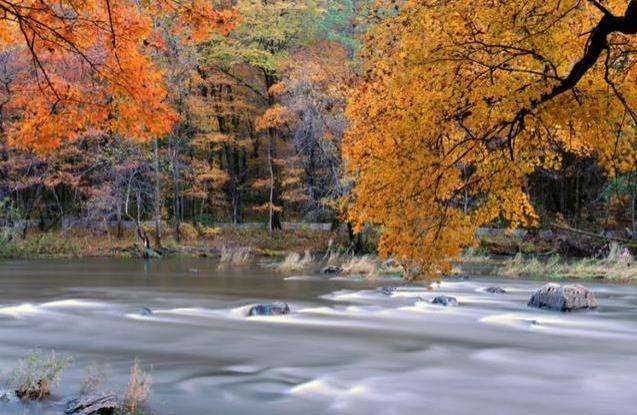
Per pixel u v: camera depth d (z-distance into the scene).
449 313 15.19
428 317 14.66
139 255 32.28
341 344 11.77
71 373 9.34
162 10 6.36
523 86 5.59
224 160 52.16
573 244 30.94
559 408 8.11
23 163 32.34
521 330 13.24
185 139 40.34
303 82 33.44
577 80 5.62
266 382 9.11
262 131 45.81
